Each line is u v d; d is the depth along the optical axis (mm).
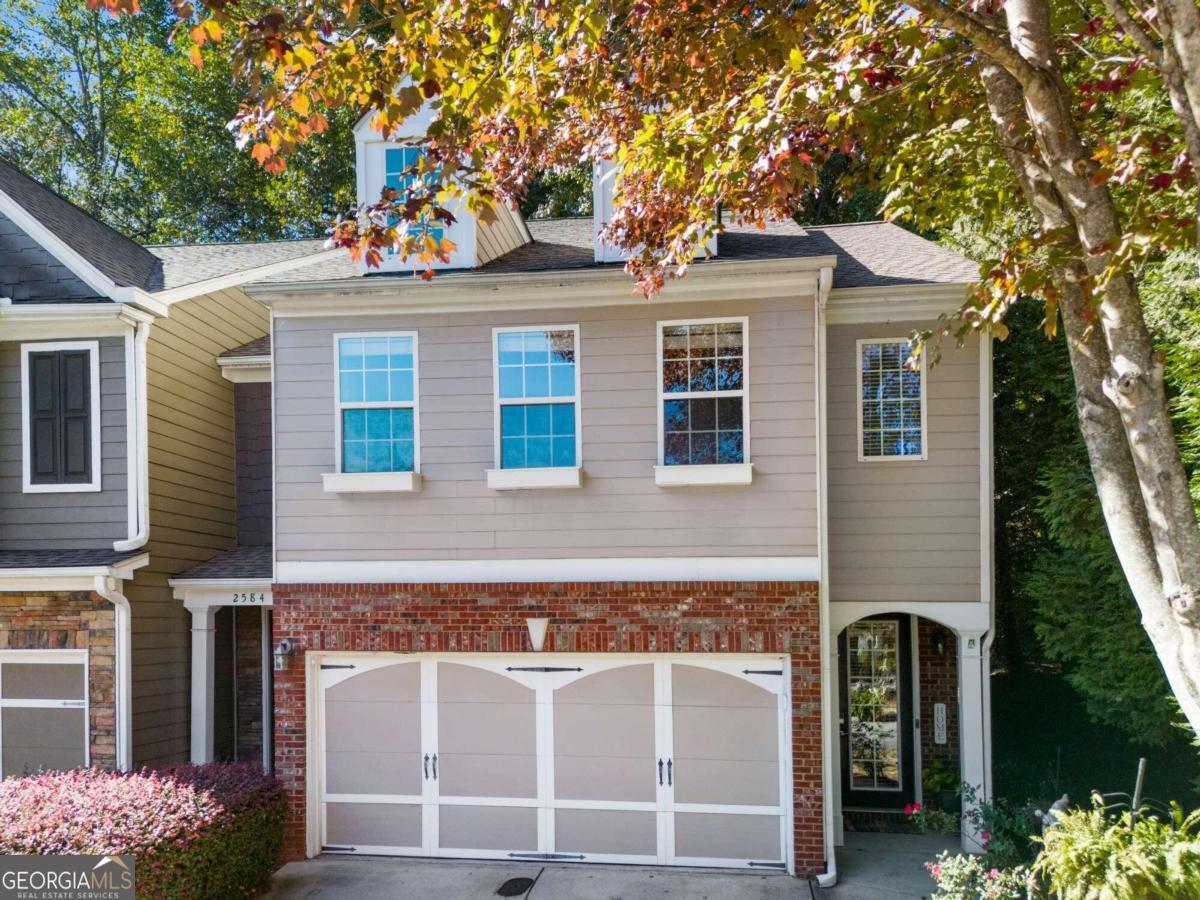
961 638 9414
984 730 9242
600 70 6914
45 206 11625
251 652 11930
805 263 8516
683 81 7316
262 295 9344
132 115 23922
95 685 9617
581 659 9117
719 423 8922
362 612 9281
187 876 7168
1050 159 5520
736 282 8781
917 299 9523
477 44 6488
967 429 9523
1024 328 12539
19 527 10188
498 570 9133
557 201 20266
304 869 8938
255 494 12445
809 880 8461
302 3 5441
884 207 8031
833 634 9562
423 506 9281
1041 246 5738
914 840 9789
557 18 6020
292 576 9414
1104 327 5336
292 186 23141
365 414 9461
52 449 10188
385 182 10000
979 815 8328
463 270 9633
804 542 8703
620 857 8984
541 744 9156
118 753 9523
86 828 6957
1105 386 5277
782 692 8828
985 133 7332
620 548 8961
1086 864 5953
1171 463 5062
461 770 9258
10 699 9773
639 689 9039
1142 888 5625
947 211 8508
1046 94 5441
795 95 5828
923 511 9531
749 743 8852
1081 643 10359
